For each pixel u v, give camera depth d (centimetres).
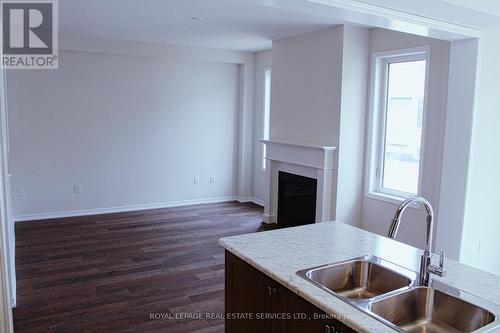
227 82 722
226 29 514
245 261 215
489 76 381
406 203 182
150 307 340
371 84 484
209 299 356
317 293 170
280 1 270
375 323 146
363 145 498
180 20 470
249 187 750
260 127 716
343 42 466
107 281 392
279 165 586
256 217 639
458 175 386
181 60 677
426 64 424
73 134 613
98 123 628
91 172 632
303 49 528
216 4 395
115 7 413
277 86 579
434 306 177
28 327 305
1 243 211
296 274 189
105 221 601
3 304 212
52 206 612
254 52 714
